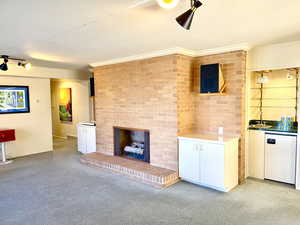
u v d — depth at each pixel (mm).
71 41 3166
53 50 3742
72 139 7848
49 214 2727
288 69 3887
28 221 2574
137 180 3822
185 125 3914
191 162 3580
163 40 3164
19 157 5512
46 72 5754
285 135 3541
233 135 3664
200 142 3436
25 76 5520
